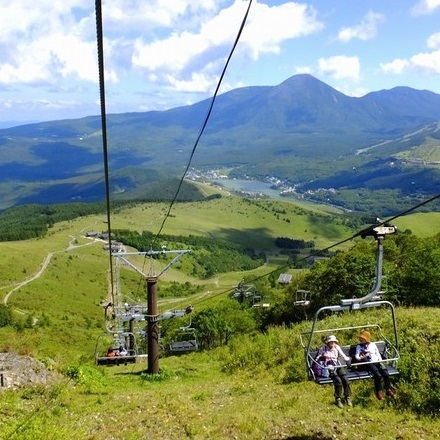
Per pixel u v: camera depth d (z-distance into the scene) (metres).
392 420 18.48
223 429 18.44
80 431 19.09
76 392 25.98
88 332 135.38
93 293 196.12
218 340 58.81
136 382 31.42
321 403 21.20
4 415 20.45
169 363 41.97
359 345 15.24
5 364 27.11
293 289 64.06
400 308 37.59
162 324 83.00
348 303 14.55
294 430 17.80
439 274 40.84
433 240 49.56
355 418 18.91
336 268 54.03
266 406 21.66
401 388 20.34
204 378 32.78
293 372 27.36
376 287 14.33
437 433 16.98
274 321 64.31
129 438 18.03
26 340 46.03
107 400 24.48
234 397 24.45
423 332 25.09
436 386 20.00
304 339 32.22
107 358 41.06
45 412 21.48
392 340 25.56
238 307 70.56
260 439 17.25
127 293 185.62
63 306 175.38
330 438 16.97
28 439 17.58
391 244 57.53
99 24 7.91
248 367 32.97
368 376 15.07
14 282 191.50
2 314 141.12
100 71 9.90
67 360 37.81
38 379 26.25
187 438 17.80
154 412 21.38
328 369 14.70
